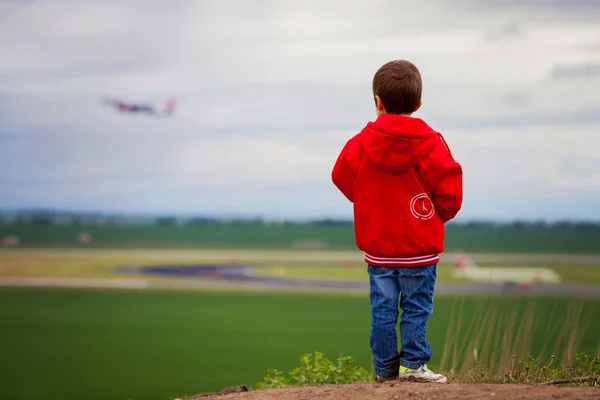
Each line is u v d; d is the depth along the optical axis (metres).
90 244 199.75
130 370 36.28
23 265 116.12
